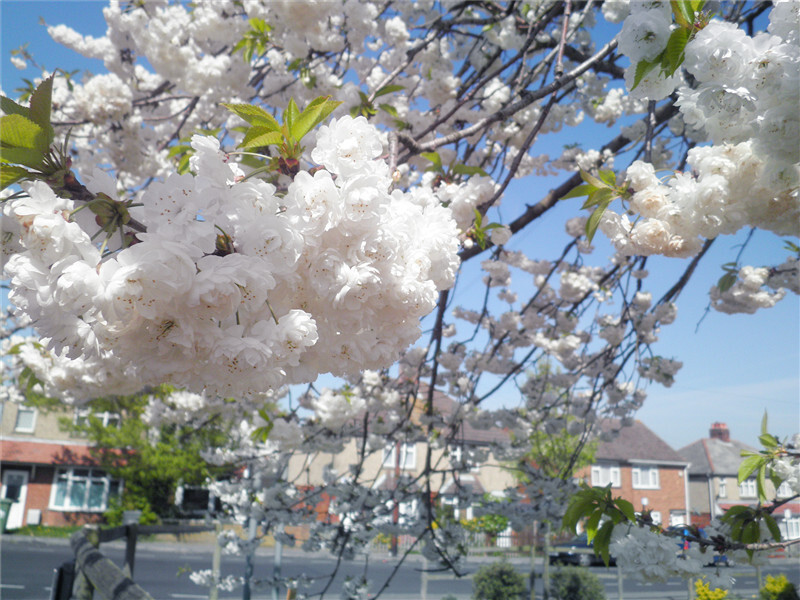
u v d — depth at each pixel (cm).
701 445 3884
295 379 110
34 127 88
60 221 86
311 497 439
